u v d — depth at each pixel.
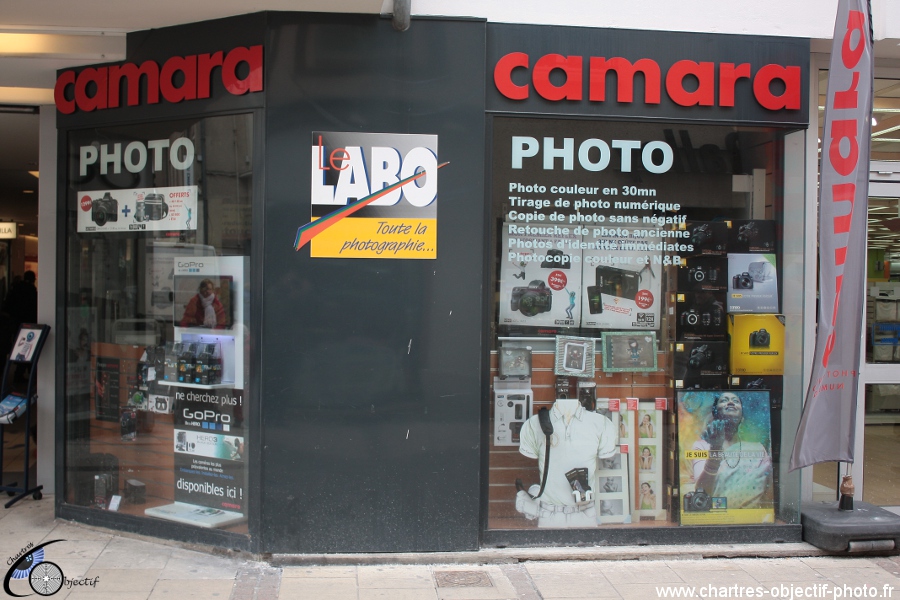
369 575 3.93
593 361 4.42
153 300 4.52
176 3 3.90
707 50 4.32
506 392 4.35
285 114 4.04
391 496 4.11
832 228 4.05
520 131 4.28
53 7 3.95
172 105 4.30
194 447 4.39
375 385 4.09
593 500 4.38
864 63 4.03
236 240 4.21
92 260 4.70
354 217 4.07
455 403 4.13
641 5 4.27
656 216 4.42
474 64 4.12
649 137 4.38
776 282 4.52
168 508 4.48
